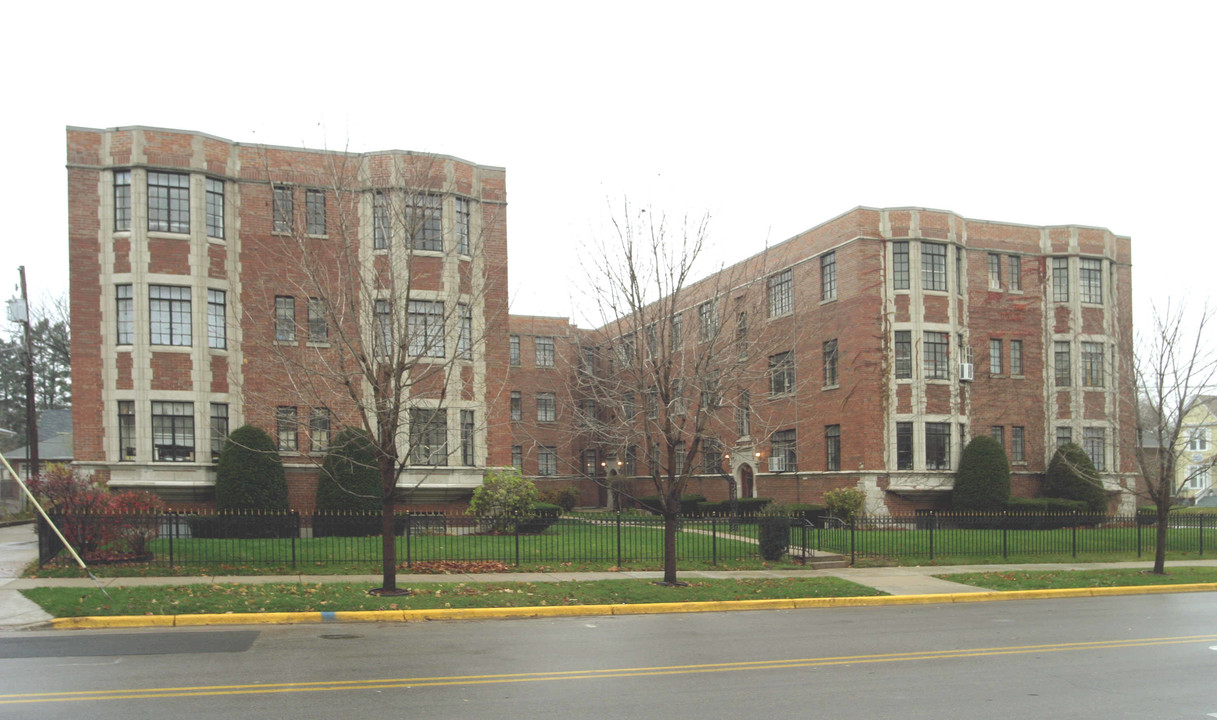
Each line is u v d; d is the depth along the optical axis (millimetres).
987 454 34938
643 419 19516
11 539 26094
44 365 59188
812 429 38438
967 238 38250
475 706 8805
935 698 9422
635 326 20672
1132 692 9812
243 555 20406
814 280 38750
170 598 15172
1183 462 62094
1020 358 38719
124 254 26078
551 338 56688
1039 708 9023
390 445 16656
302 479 27469
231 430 26016
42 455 48219
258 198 27625
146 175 26281
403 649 12117
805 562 23453
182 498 26422
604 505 56500
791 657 11797
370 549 21969
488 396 28859
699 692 9570
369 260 26531
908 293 36094
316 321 26016
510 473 28219
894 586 19938
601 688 9711
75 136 26188
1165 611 17266
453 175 28172
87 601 14695
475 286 27781
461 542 24328
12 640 12500
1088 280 39812
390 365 17234
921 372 35781
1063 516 28656
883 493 35094
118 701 8828
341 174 18953
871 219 36250
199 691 9320
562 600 16672
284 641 12672
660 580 19266
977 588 19984
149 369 25891
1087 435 38812
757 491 42312
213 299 26938
